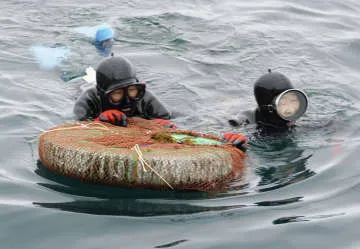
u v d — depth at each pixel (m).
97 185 4.66
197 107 6.77
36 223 4.18
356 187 4.77
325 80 7.63
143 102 6.30
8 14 9.34
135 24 9.20
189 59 8.10
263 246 3.92
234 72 7.80
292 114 6.02
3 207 4.36
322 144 5.72
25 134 5.66
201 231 4.08
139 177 4.54
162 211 4.34
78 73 7.48
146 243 3.93
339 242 3.97
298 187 4.81
